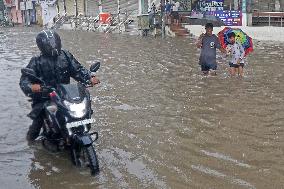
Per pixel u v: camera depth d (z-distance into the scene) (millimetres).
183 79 11469
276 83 10625
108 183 5195
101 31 36719
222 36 11984
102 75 12391
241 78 11461
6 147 6605
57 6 51594
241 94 9477
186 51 18438
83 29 41250
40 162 5992
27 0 66000
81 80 6441
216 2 31531
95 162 5402
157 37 27422
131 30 32344
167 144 6434
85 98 5633
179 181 5176
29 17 66938
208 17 27734
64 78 6441
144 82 11156
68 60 6477
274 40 23609
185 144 6414
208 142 6477
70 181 5316
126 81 11367
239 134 6793
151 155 6023
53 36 6277
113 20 36188
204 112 8086
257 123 7324
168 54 17422
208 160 5793
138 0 33625
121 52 18719
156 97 9398
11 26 67188
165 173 5422
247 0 27281
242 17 26984
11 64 15547
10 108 8836
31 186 5230
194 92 9797
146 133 6957
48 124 6168
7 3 75438
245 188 4945
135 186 5082
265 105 8461
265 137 6633
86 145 5297
